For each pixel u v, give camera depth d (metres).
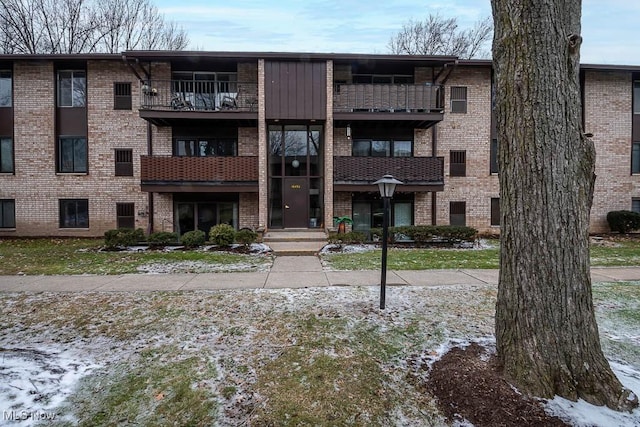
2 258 8.96
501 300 3.05
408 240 11.84
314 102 12.09
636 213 13.50
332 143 12.16
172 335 3.95
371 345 3.67
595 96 13.94
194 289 5.88
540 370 2.67
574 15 2.82
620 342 3.77
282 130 13.18
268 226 13.16
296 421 2.48
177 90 13.23
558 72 2.76
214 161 12.26
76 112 13.39
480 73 13.79
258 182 12.28
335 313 4.63
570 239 2.75
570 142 2.77
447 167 13.80
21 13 20.30
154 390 2.86
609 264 8.25
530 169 2.80
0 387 2.87
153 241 10.78
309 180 13.27
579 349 2.69
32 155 13.34
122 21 23.28
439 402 2.68
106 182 13.41
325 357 3.41
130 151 13.40
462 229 11.50
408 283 6.27
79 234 13.41
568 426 2.32
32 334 3.99
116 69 13.29
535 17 2.77
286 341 3.78
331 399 2.74
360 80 13.59
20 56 12.64
